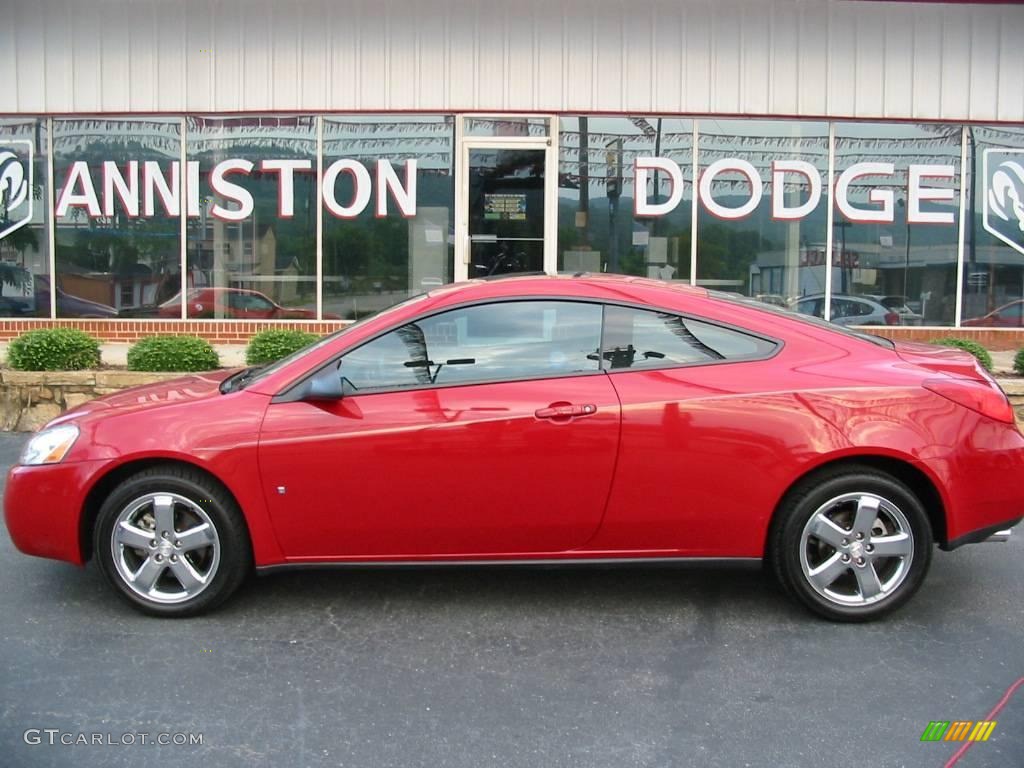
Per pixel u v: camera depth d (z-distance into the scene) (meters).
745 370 4.17
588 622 4.28
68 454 4.21
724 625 4.25
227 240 11.14
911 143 10.95
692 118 10.89
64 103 10.92
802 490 4.14
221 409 4.16
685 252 11.05
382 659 3.89
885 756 3.18
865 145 10.95
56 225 11.19
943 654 3.96
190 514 4.20
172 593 4.27
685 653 3.96
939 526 4.25
